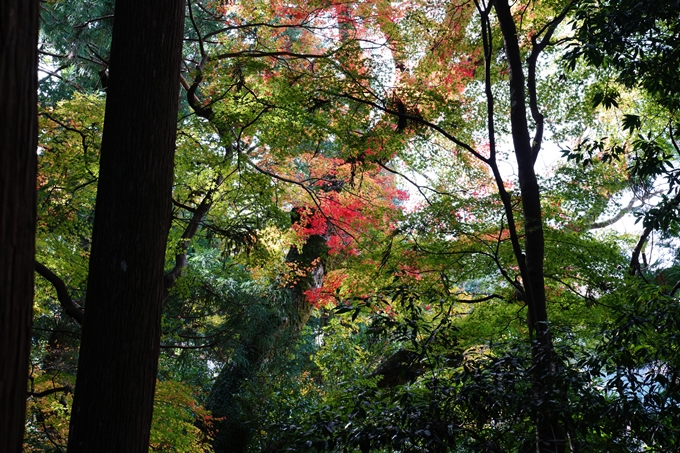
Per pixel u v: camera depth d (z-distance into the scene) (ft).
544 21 28.43
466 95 30.40
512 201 22.53
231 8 29.78
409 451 12.63
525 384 14.12
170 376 42.65
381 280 22.97
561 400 13.21
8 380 5.03
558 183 23.47
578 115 28.60
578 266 21.63
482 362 13.83
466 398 12.92
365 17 27.17
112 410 13.05
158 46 14.20
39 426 25.80
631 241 29.68
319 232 30.86
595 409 12.84
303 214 30.91
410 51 29.73
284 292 41.27
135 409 13.28
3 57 4.99
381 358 36.55
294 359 47.88
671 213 17.17
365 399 13.75
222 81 24.11
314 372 49.37
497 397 12.80
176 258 26.27
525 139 21.11
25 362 5.20
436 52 30.32
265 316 40.29
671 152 29.89
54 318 32.09
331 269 42.96
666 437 13.43
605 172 24.81
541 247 19.75
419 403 13.73
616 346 13.35
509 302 22.90
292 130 23.73
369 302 15.03
